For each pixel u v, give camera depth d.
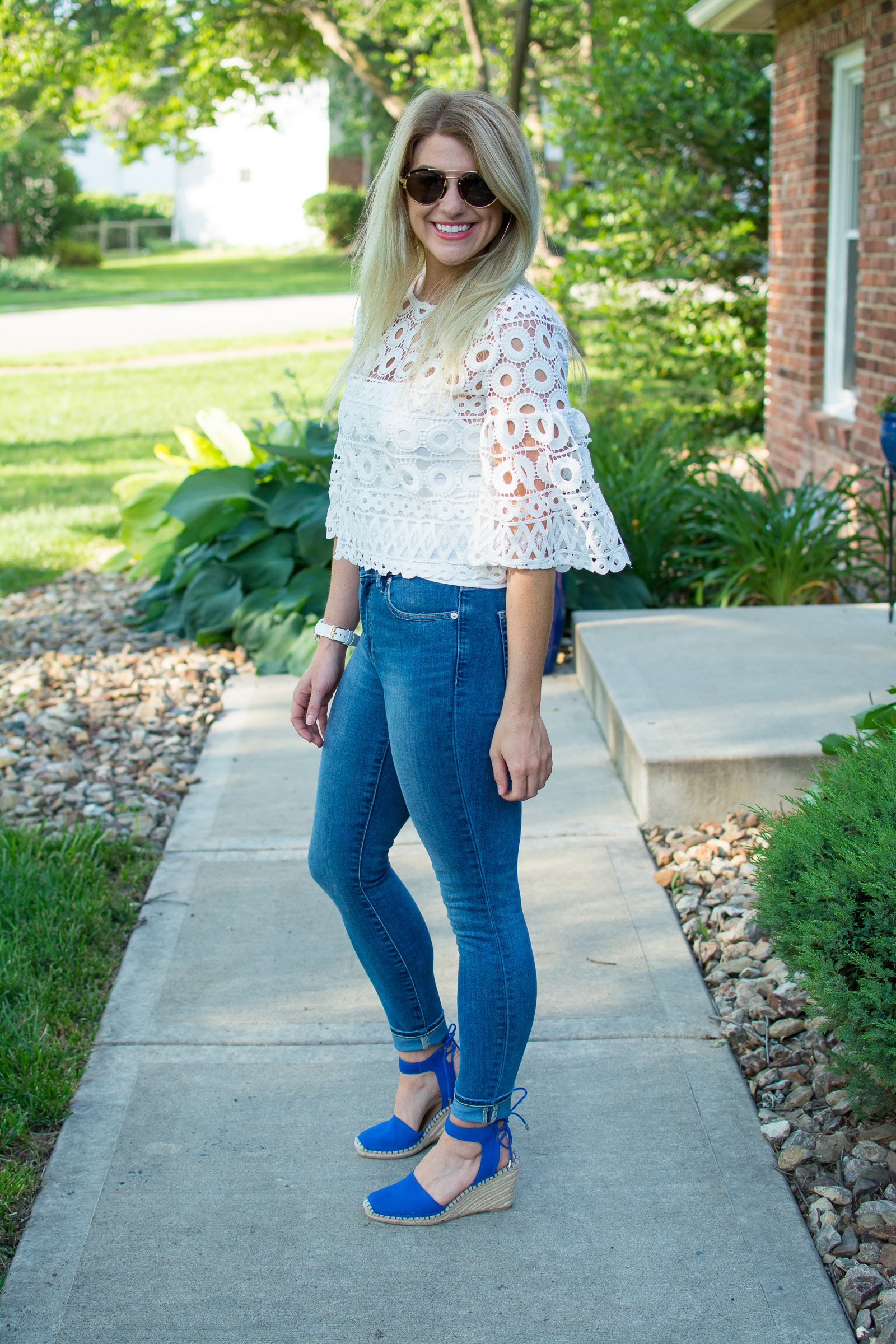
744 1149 2.28
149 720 4.54
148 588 6.45
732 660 4.20
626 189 10.46
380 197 1.89
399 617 1.87
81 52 14.34
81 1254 2.07
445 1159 2.11
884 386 5.99
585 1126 2.36
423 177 1.80
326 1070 2.55
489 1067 2.02
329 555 5.29
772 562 5.29
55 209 34.81
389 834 2.08
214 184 39.47
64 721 4.52
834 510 5.43
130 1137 2.35
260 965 2.95
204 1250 2.08
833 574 5.32
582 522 1.81
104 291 27.81
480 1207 2.12
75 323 21.91
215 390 14.20
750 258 10.66
